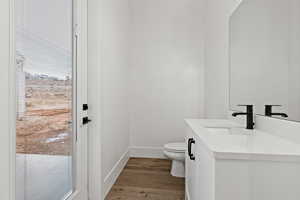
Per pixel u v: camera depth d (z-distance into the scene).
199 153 1.21
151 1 3.48
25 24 1.14
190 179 1.68
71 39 1.69
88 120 1.95
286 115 1.21
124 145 3.15
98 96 1.97
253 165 0.85
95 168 1.99
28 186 1.17
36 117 1.24
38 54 1.26
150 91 3.49
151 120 3.50
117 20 2.68
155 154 3.50
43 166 1.32
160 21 3.46
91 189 2.00
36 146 1.24
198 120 2.11
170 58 3.44
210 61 3.00
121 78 2.93
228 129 1.67
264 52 1.49
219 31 2.57
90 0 1.98
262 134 1.33
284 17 1.25
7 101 0.99
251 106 1.56
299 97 1.08
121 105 2.95
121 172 2.85
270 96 1.39
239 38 1.91
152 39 3.48
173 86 3.45
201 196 1.15
